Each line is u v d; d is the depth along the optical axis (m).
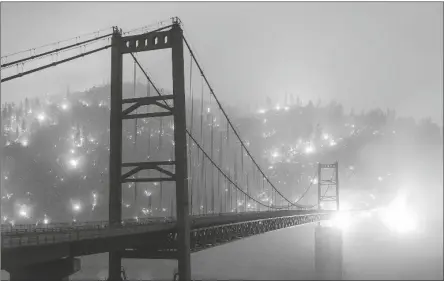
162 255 40.69
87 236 27.41
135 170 41.69
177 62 42.34
